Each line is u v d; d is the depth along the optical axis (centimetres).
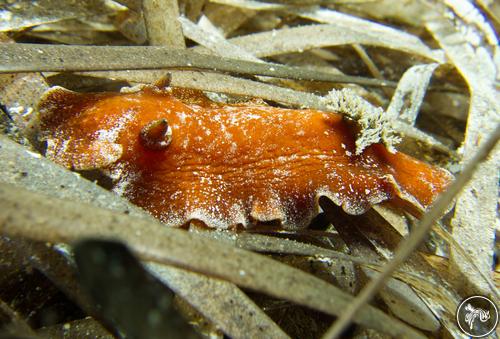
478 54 20
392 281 14
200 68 16
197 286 12
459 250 15
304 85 18
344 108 15
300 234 15
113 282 11
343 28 19
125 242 11
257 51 18
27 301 13
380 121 15
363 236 15
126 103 14
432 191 15
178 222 14
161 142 14
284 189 15
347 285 15
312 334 14
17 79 14
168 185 14
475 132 18
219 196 14
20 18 16
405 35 20
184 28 17
